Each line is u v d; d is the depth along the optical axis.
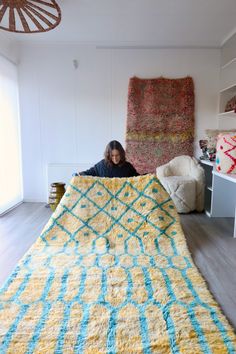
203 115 4.18
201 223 3.28
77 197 2.69
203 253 2.43
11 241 2.70
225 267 2.16
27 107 4.19
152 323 1.44
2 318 1.47
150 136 4.16
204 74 4.11
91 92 4.15
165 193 2.73
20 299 1.64
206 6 2.90
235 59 3.47
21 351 1.26
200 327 1.41
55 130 4.23
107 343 1.31
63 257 2.18
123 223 2.57
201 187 3.70
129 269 2.01
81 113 4.19
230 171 2.91
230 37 3.69
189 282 1.85
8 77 3.84
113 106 4.17
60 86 4.14
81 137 4.24
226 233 2.94
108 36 3.79
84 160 4.29
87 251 2.29
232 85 3.57
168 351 1.26
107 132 4.22
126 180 2.75
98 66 4.09
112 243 2.42
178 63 4.08
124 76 4.11
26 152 4.29
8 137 3.87
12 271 2.00
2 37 3.63
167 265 2.07
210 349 1.27
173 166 3.93
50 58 4.09
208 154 3.82
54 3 2.42
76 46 4.06
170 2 2.82
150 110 4.12
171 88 4.08
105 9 2.97
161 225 2.53
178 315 1.50
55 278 1.87
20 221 3.36
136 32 3.64
